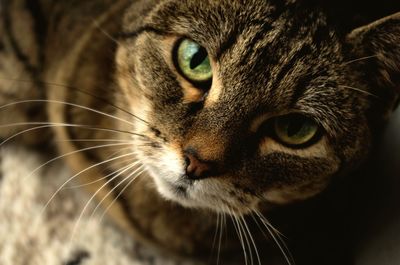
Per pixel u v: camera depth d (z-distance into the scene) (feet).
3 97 1.34
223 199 1.07
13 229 1.30
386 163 1.17
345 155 1.07
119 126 1.18
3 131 1.37
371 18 1.05
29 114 1.35
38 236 1.30
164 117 1.06
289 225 1.22
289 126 1.04
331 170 1.08
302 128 1.04
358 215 1.23
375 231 1.16
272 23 1.01
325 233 1.26
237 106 1.01
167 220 1.22
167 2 1.07
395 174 1.14
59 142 1.30
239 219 1.13
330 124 1.03
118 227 1.31
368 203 1.20
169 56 1.05
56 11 1.28
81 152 1.23
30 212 1.32
